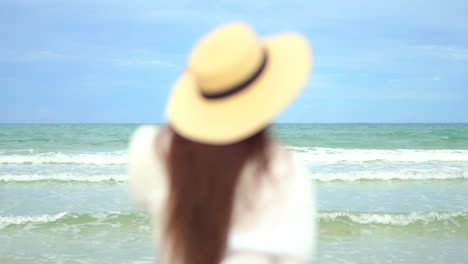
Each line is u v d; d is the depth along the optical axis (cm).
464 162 2052
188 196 112
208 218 111
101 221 892
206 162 112
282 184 111
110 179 1441
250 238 109
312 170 1727
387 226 870
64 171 1688
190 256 113
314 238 112
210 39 114
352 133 4481
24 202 1113
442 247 757
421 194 1233
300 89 112
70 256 700
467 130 4769
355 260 694
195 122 113
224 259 112
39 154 2358
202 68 111
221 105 112
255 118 110
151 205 126
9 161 1977
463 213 931
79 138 3712
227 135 110
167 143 121
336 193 1243
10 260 676
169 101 123
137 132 129
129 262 679
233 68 110
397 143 3525
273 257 109
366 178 1470
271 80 113
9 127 6078
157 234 125
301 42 117
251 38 114
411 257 707
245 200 110
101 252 722
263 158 112
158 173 121
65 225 866
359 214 913
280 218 109
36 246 748
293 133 4659
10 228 845
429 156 2272
